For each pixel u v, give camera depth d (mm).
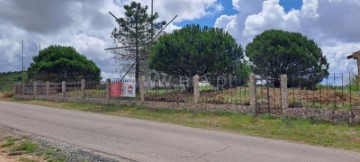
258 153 9961
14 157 9805
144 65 29125
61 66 41000
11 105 27953
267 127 14562
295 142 11797
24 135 12977
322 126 13789
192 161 8992
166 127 15289
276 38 34000
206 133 13633
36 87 35844
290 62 33094
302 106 15852
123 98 24422
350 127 13461
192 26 25953
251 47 35219
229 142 11672
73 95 29875
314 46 34375
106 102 25453
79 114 20875
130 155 9680
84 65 42719
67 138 12445
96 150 10375
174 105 20484
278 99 18422
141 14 29078
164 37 25672
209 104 18625
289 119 15383
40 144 11281
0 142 12062
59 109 24469
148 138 12414
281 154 9852
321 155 9773
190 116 18359
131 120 17906
